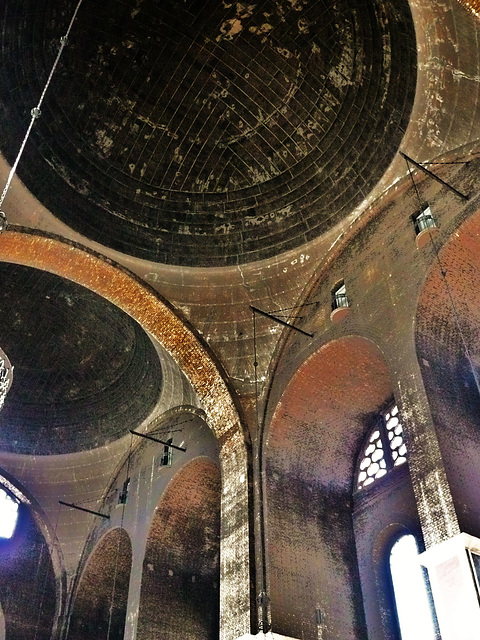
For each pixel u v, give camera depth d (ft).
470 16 33.30
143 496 57.72
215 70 47.62
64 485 65.26
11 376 39.09
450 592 28.30
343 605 40.60
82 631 59.06
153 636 50.06
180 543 55.06
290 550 40.57
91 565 60.95
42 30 42.96
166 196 51.47
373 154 44.09
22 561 61.21
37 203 46.62
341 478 46.47
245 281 50.16
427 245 38.60
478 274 37.58
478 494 31.45
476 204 36.01
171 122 49.42
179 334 49.96
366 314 41.14
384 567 42.98
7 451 65.16
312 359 43.78
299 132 48.03
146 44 46.60
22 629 58.03
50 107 46.47
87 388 67.77
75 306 63.16
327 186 47.44
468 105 37.35
